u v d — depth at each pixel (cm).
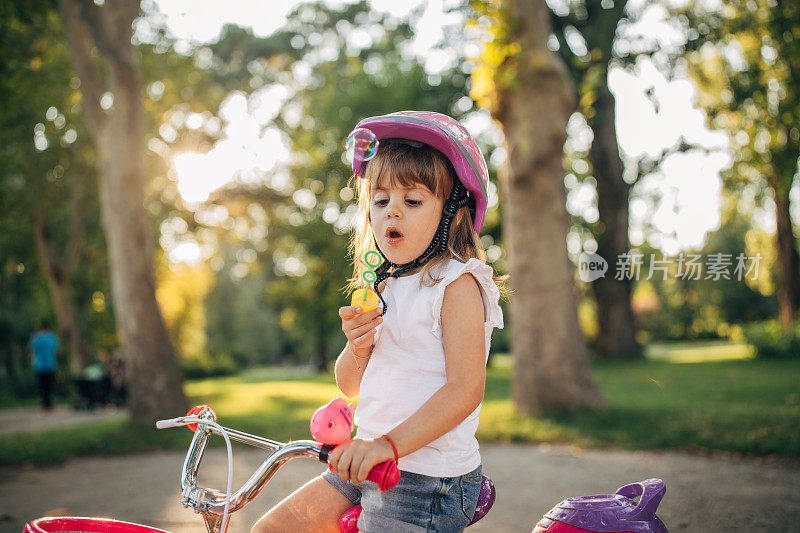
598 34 1612
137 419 931
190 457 180
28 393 2361
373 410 187
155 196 2275
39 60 1216
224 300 5491
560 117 899
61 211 2066
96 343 2592
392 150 192
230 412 1047
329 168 2550
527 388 896
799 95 1691
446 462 179
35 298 2534
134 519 479
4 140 1667
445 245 192
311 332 3397
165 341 963
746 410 840
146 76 1791
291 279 3388
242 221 2741
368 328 182
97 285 2400
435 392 180
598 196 2153
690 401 1009
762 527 436
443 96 2247
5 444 806
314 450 166
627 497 205
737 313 4338
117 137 959
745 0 1688
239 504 172
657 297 4616
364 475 158
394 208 189
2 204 1838
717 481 561
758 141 1973
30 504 538
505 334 3788
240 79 2480
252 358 5391
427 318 183
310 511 192
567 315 901
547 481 575
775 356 2097
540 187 905
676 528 436
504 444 753
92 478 641
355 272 222
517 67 881
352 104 2411
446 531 179
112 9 940
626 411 859
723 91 1886
